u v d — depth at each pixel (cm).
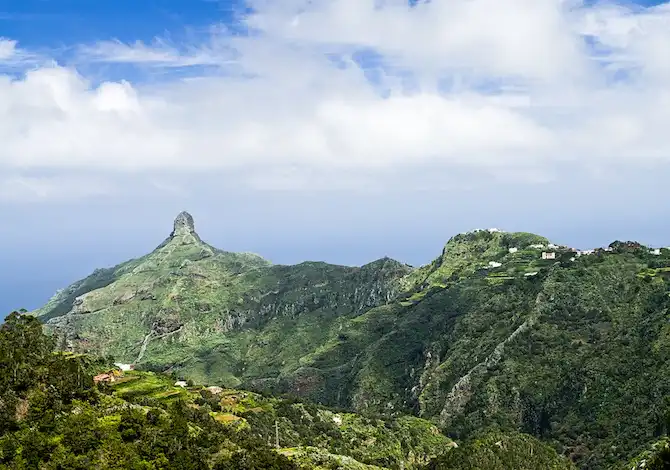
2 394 12350
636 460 18275
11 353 13412
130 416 12862
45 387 13075
